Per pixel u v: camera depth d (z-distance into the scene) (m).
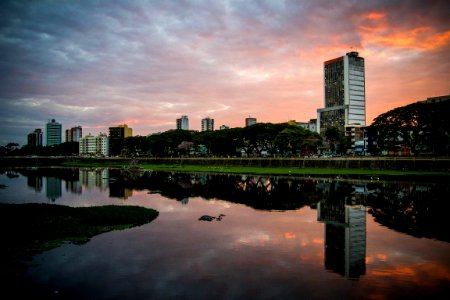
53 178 106.12
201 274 23.55
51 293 20.62
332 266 25.00
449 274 23.47
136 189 74.44
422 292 20.67
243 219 41.53
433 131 97.50
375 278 22.80
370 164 102.19
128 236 33.50
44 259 26.59
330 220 40.66
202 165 161.50
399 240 31.94
